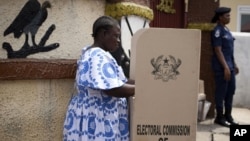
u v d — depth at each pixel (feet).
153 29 10.64
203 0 26.99
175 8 27.37
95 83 11.12
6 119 14.01
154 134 10.97
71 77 15.05
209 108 26.66
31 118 14.49
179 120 11.00
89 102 11.51
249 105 32.24
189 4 27.43
